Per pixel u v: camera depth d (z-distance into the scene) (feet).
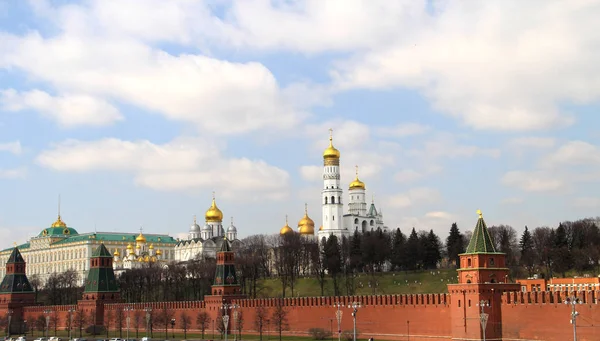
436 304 587.68
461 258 571.69
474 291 553.64
